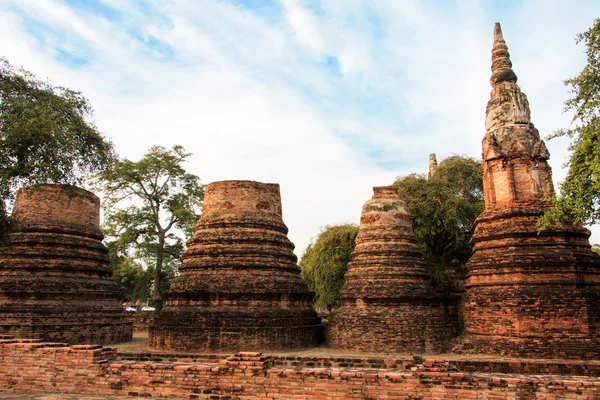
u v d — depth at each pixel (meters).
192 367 13.62
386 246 22.09
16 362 15.23
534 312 17.81
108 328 23.31
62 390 14.48
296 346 20.33
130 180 42.66
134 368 14.03
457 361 16.33
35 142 18.08
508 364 15.98
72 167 20.17
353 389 12.47
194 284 20.53
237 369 13.31
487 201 21.19
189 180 44.47
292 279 21.69
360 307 20.88
